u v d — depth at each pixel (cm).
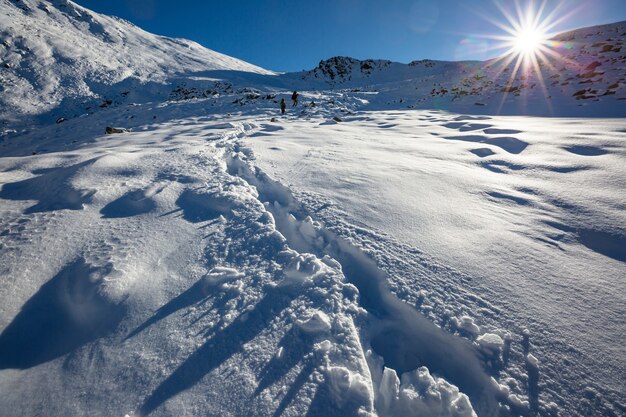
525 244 258
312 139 705
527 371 160
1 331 181
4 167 461
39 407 147
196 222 304
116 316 195
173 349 173
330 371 159
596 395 147
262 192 405
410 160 505
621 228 265
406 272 229
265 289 217
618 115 779
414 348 197
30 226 276
